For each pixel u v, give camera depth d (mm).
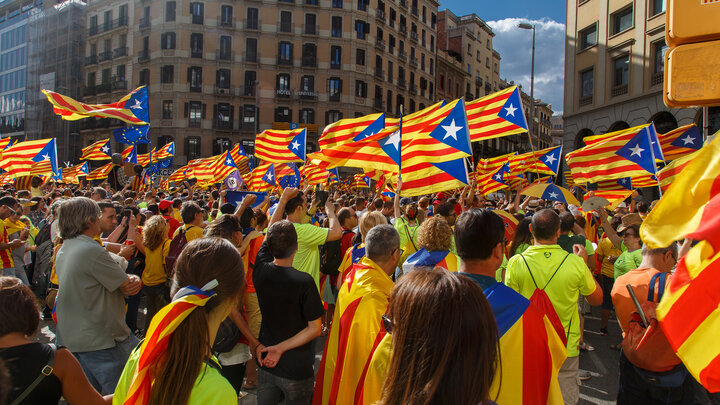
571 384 3426
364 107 49312
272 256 3455
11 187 13109
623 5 22625
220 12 46406
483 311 1386
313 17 47875
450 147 5625
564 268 3379
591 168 7395
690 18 1746
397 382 1385
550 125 93375
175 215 8398
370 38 49594
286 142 10180
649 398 2984
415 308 1389
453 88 64875
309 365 3277
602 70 24016
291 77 47531
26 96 52656
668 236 1817
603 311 6723
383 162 6156
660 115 20562
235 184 13234
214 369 1840
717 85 1718
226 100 46625
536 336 2084
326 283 6391
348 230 6348
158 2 46312
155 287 5781
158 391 1685
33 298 1948
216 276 1912
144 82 47219
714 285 1765
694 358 1765
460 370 1311
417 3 57156
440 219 3424
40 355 1908
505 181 11453
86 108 8703
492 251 2430
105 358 3367
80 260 3271
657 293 2953
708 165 1798
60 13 50812
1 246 6504
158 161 20234
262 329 3393
